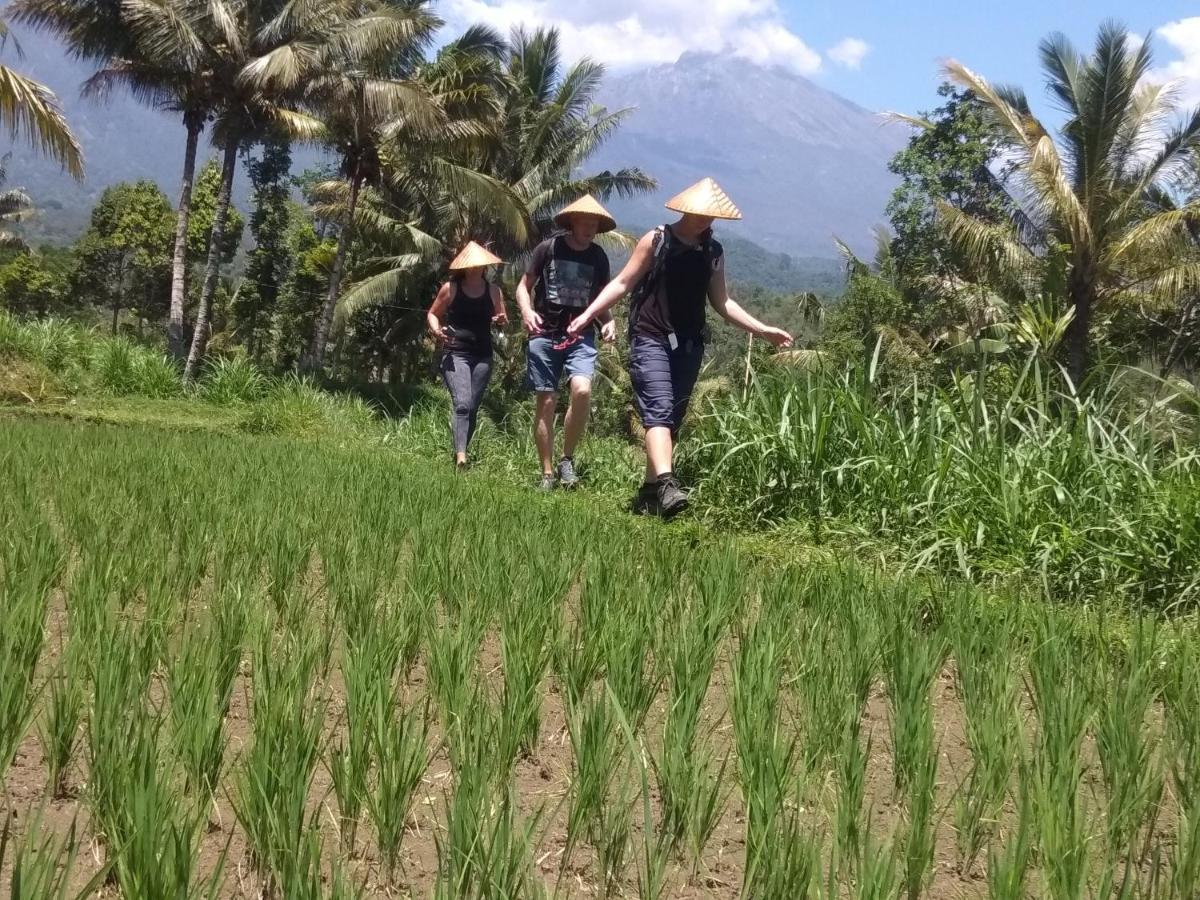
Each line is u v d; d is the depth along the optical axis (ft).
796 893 5.69
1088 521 16.06
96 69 81.41
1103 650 10.72
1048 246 75.20
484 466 29.81
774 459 19.42
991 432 18.72
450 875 5.57
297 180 142.51
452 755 7.54
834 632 11.25
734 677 8.73
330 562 12.98
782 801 6.79
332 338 130.11
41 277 178.19
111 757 6.48
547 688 9.78
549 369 25.04
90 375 51.83
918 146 90.43
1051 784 6.92
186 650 8.23
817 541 17.62
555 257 24.76
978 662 10.58
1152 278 72.18
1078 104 71.31
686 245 18.89
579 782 6.91
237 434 37.06
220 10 74.49
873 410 19.86
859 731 8.68
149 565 11.72
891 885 5.72
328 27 78.43
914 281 84.74
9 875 5.97
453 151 88.58
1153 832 7.27
